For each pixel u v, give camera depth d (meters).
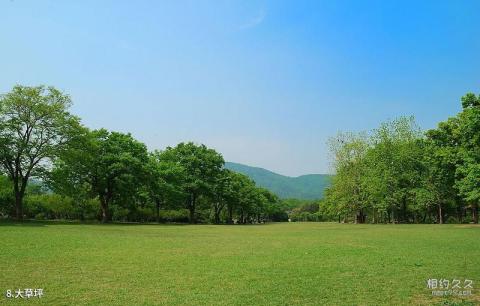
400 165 70.56
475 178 47.72
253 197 110.56
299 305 11.83
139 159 68.81
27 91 53.12
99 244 26.58
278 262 19.59
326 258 21.08
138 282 14.69
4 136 52.00
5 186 68.00
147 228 50.75
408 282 14.85
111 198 71.06
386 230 46.84
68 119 56.12
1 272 16.20
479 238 32.91
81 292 13.14
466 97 49.75
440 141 62.25
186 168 86.19
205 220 102.31
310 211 176.00
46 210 76.50
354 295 12.98
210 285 14.28
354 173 78.50
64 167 59.28
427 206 69.31
